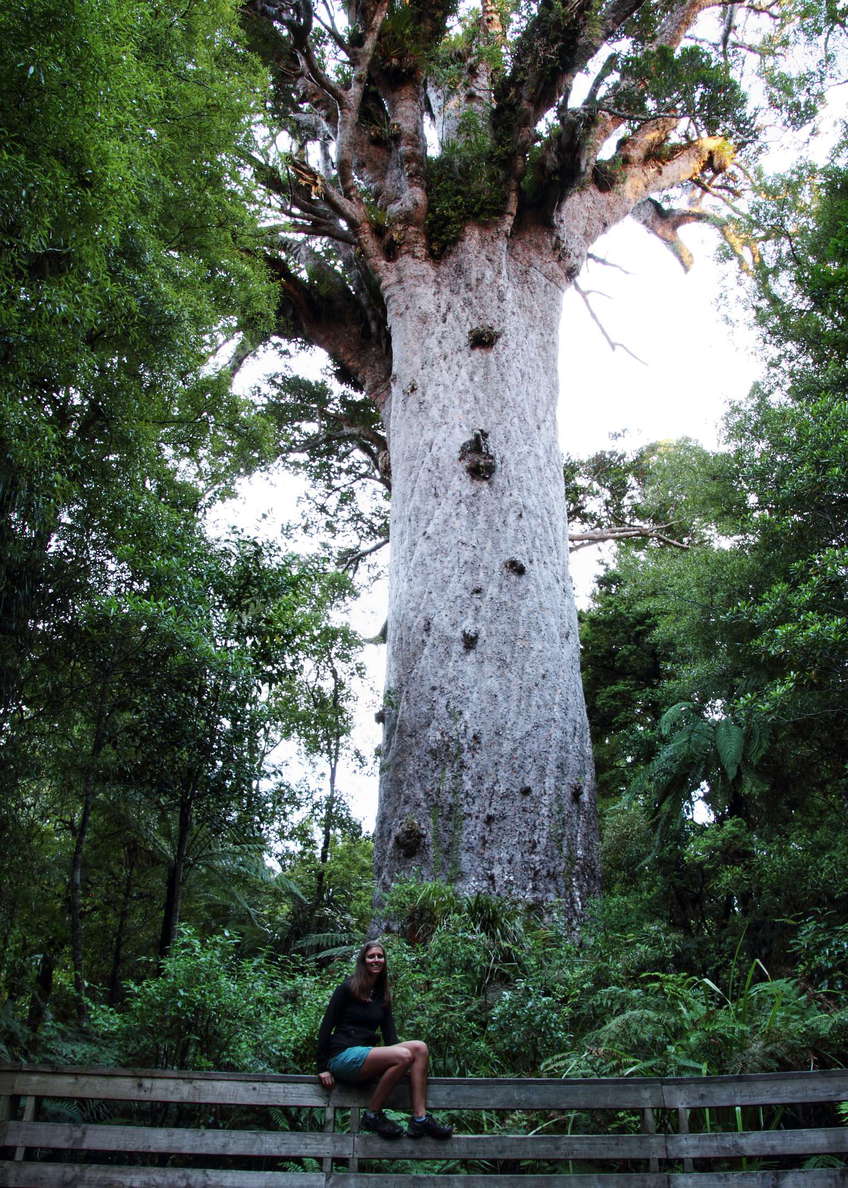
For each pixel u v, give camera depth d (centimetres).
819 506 945
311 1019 590
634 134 1670
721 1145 428
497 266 1352
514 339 1311
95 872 1187
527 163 1436
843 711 912
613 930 858
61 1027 592
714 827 1109
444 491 1200
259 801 809
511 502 1187
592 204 1552
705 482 1262
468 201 1380
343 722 1170
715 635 1178
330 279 1642
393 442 1316
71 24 501
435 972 686
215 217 1055
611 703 1830
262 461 1214
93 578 690
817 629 775
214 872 1252
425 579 1156
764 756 1140
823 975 699
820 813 1177
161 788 805
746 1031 529
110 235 589
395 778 1058
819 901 905
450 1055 577
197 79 962
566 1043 584
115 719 760
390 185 1504
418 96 1459
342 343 1656
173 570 733
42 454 583
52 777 749
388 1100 445
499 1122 501
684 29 1638
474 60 1591
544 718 1062
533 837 990
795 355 1280
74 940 702
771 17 1591
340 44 1303
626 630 1886
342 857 1616
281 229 1449
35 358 573
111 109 559
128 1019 534
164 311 777
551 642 1118
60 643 675
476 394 1255
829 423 898
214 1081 429
